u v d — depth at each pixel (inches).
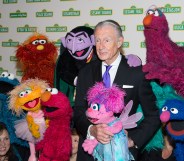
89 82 58.6
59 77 72.7
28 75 75.7
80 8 93.2
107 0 90.7
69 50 73.4
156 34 57.7
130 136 55.2
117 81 55.9
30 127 62.1
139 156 63.4
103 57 55.2
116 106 51.9
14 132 65.6
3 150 64.6
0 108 65.4
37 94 63.0
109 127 52.1
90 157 58.7
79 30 73.7
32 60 75.5
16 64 99.9
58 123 59.2
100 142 53.5
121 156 52.7
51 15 95.7
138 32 88.5
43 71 75.4
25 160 67.7
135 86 55.2
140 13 88.2
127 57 60.7
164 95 58.6
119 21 89.9
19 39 99.2
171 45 60.0
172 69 57.2
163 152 64.0
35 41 76.7
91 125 55.6
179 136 55.8
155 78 56.7
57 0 95.0
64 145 58.4
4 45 100.7
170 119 55.2
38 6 96.8
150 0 87.2
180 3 85.0
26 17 98.2
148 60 59.7
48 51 75.9
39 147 60.7
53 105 57.4
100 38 55.2
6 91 67.1
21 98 62.6
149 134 54.6
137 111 58.1
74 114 59.1
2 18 100.5
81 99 58.9
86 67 60.7
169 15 85.8
